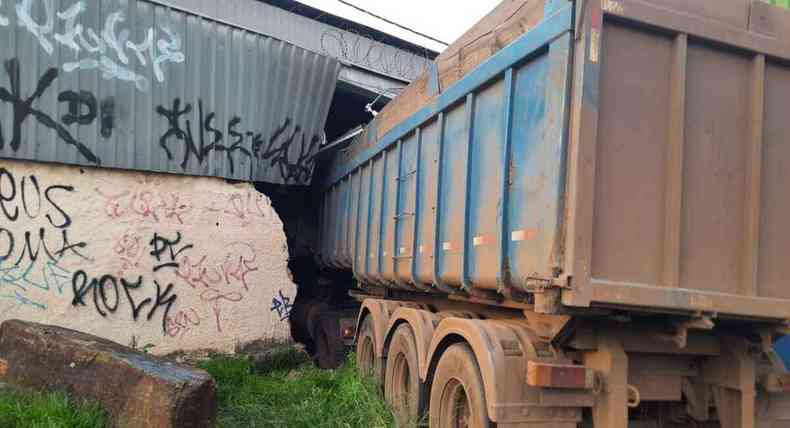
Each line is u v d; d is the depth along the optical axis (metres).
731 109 3.67
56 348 5.02
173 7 7.28
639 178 3.41
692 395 4.07
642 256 3.40
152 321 7.25
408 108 6.17
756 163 3.66
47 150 6.53
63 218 6.71
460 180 4.80
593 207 3.26
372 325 6.84
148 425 4.12
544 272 3.43
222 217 7.82
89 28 6.75
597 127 3.28
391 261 6.49
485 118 4.44
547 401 3.61
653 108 3.46
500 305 4.50
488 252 4.22
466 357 4.15
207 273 7.66
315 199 10.91
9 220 6.41
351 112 12.30
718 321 3.84
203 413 4.25
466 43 4.89
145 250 7.23
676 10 3.47
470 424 3.99
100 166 6.88
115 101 6.95
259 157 8.15
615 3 3.30
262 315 8.08
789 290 3.79
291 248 10.97
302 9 12.66
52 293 6.64
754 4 3.71
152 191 7.31
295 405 5.96
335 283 10.74
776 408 4.16
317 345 9.60
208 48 7.59
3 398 4.66
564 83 3.34
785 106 3.85
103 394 4.52
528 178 3.71
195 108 7.52
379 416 5.54
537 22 3.77
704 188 3.58
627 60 3.40
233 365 7.20
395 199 6.43
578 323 3.67
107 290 6.98
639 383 3.86
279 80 8.23
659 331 3.74
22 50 6.36
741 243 3.68
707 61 3.62
